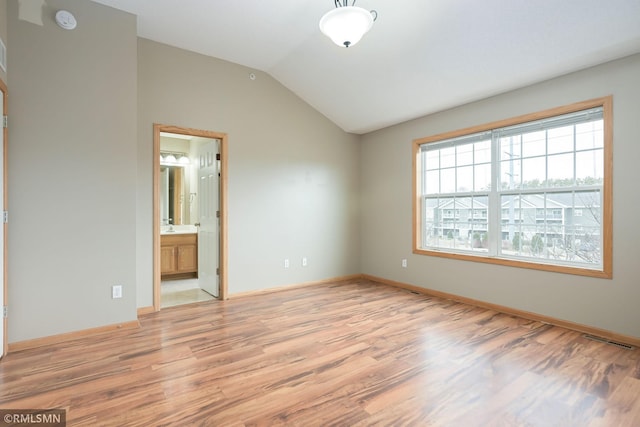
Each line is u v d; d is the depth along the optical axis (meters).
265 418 1.77
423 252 4.49
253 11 3.08
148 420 1.76
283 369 2.32
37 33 2.69
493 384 2.12
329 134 5.12
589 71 2.97
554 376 2.21
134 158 3.15
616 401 1.93
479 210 3.94
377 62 3.59
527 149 3.50
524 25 2.66
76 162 2.86
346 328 3.12
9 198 2.58
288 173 4.69
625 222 2.77
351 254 5.41
